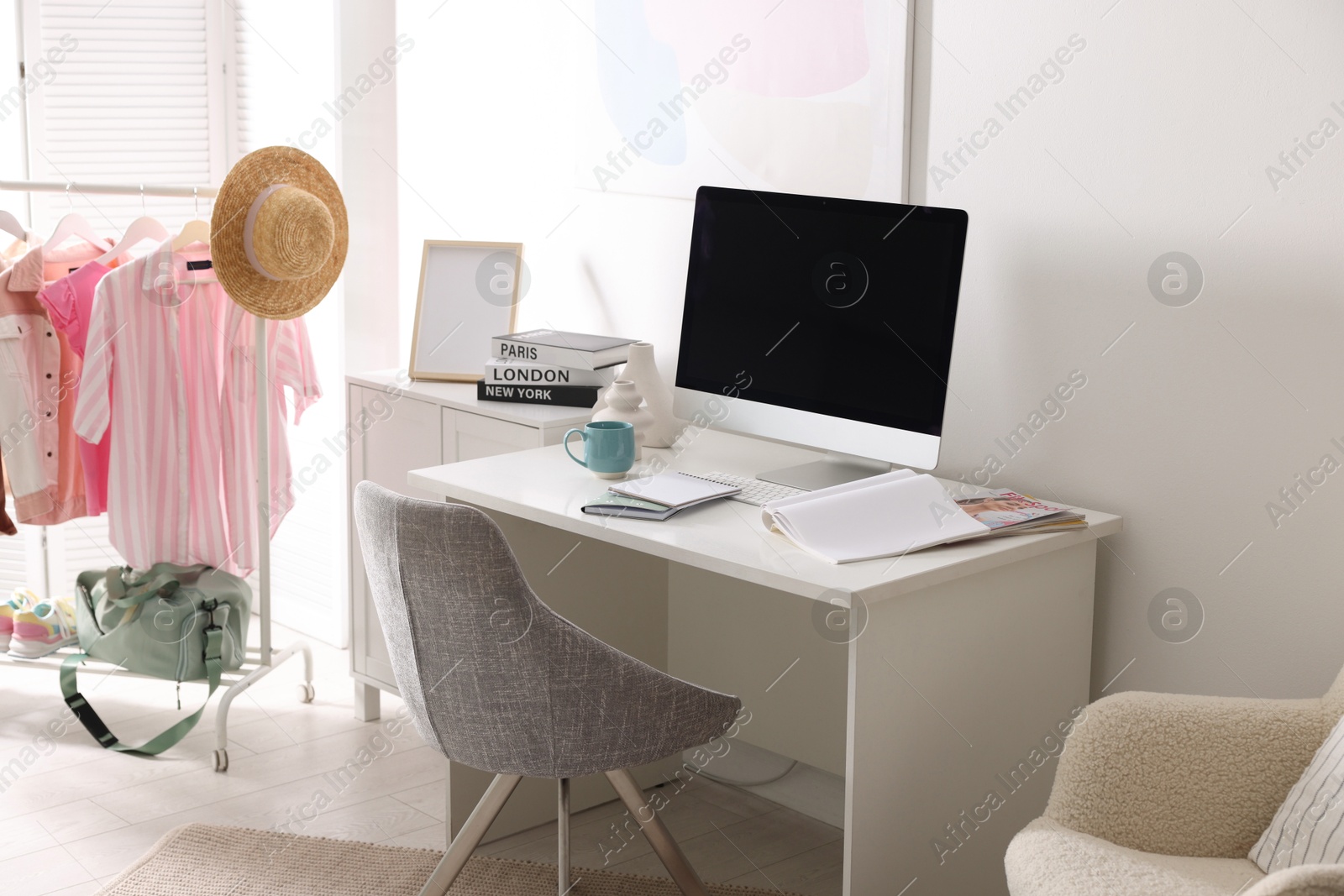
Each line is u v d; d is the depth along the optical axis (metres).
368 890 2.41
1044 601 2.12
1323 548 1.99
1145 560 2.20
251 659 3.14
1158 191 2.10
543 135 3.14
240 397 3.10
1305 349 1.98
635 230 2.95
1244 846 1.71
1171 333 2.12
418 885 2.43
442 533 1.85
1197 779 1.71
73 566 3.80
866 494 2.08
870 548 1.97
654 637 2.85
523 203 3.23
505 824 2.63
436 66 3.43
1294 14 1.92
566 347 2.76
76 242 3.50
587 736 1.95
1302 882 1.33
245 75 3.78
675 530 2.09
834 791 2.71
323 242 2.88
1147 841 1.71
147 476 2.99
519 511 2.23
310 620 3.81
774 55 2.59
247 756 2.99
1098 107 2.16
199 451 3.07
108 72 3.69
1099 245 2.19
